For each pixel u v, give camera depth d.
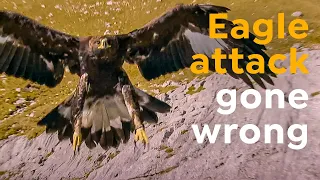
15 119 46.16
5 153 41.56
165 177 31.42
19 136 42.78
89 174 35.62
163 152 33.66
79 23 64.00
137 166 33.62
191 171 30.89
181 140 34.25
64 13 66.00
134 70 48.91
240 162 29.17
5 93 51.16
